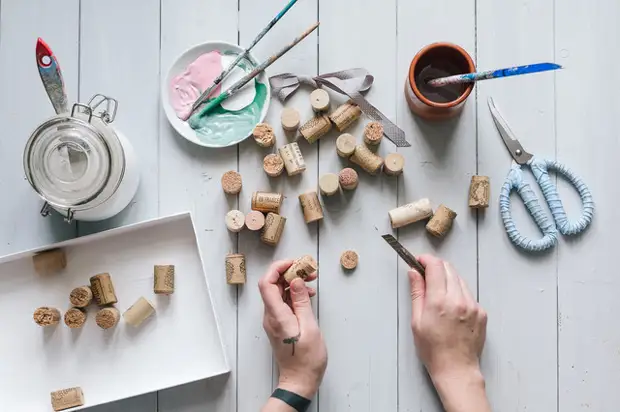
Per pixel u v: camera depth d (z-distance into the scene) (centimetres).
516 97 110
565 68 110
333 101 110
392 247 104
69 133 93
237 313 109
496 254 109
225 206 110
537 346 109
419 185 109
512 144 109
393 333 109
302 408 102
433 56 103
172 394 109
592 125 110
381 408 109
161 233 108
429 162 110
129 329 107
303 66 110
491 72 90
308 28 110
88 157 93
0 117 110
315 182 110
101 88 111
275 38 111
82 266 107
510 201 110
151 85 111
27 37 111
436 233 106
